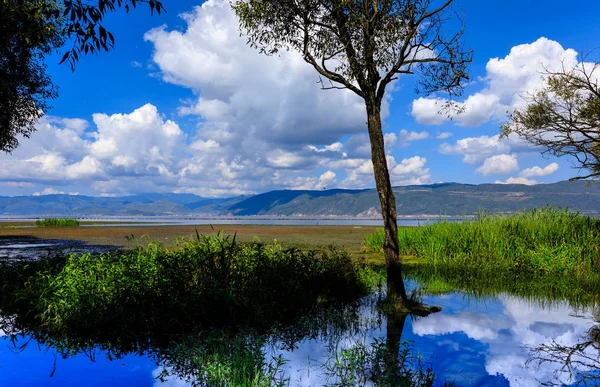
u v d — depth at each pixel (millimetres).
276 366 5105
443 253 16625
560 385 4363
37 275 9016
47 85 17562
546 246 14727
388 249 8719
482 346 5910
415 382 4574
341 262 10797
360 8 8477
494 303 8891
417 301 8922
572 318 7598
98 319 6664
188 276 8062
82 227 52781
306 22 8969
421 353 5586
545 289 10586
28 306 7566
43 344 6270
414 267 14523
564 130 14719
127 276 7910
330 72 8961
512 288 10680
